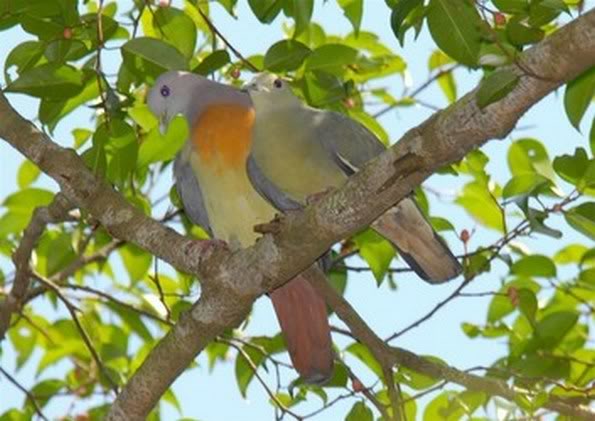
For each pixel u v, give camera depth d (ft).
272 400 33.91
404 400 32.42
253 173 35.81
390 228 34.71
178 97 37.04
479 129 25.27
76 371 42.37
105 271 43.45
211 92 37.04
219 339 36.24
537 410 31.58
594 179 32.07
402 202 33.81
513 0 30.68
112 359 42.57
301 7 33.17
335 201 27.14
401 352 33.42
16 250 36.50
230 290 29.14
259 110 36.09
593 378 38.37
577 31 23.85
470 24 30.73
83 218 34.45
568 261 41.88
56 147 31.17
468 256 35.06
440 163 26.00
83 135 37.29
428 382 33.45
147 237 30.66
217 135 36.35
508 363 37.29
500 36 30.55
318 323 33.65
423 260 35.32
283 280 28.99
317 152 35.78
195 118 36.78
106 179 31.60
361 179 26.68
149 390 30.40
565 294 40.40
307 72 36.37
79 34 33.04
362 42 40.70
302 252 28.14
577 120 30.89
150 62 32.27
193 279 40.29
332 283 38.45
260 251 28.53
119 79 33.47
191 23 34.32
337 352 37.22
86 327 43.68
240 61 37.27
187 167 36.94
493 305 39.04
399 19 29.48
